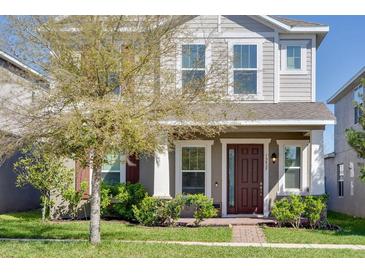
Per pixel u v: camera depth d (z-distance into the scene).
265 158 14.90
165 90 9.24
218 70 9.72
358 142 13.20
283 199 13.38
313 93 14.93
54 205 14.39
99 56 8.62
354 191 18.84
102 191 13.98
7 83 9.60
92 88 8.85
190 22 14.65
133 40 9.05
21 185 15.45
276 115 13.44
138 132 8.32
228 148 15.05
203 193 14.84
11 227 12.58
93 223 9.62
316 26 14.76
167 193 13.41
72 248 9.17
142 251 9.02
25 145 9.74
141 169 14.81
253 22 14.88
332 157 23.02
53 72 8.63
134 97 8.91
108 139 8.27
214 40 13.73
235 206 14.95
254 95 14.70
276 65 14.84
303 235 11.55
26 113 8.91
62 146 8.84
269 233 11.80
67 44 8.89
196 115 9.50
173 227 13.03
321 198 13.11
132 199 14.06
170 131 9.63
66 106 8.74
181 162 14.91
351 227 13.91
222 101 10.09
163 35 9.30
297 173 14.85
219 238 11.02
